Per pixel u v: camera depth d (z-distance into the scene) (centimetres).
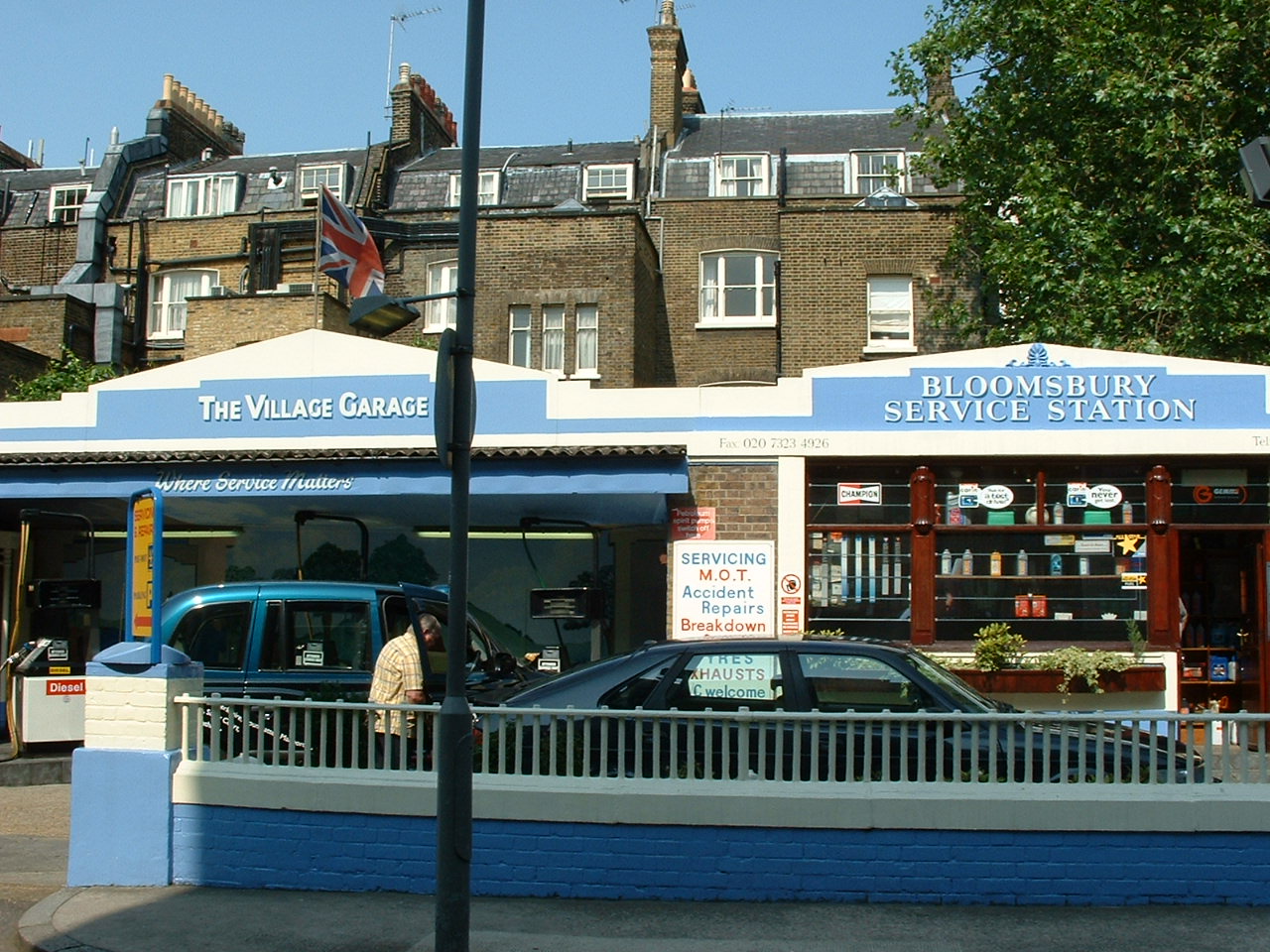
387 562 1630
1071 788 767
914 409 1402
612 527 1575
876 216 2506
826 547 1425
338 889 809
